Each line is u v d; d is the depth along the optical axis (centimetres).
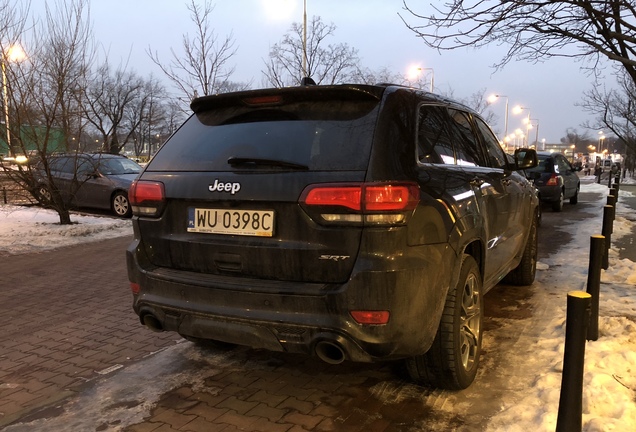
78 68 1057
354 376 363
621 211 1359
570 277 620
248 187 286
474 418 302
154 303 315
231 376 368
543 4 498
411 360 321
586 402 300
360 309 262
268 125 311
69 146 1059
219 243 296
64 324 487
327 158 278
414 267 270
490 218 386
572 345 237
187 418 311
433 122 344
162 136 4956
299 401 329
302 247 273
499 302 523
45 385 359
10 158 1012
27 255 806
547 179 1296
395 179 270
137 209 331
